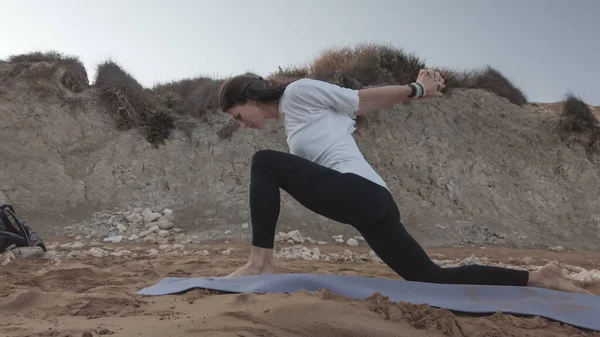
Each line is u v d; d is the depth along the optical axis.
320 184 2.75
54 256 6.49
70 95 13.20
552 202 13.41
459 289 2.95
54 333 2.00
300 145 2.97
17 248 6.27
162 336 1.90
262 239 3.01
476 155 13.97
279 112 3.08
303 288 2.78
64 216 10.79
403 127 14.23
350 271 4.63
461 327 2.31
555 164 14.34
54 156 12.02
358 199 2.75
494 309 2.63
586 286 3.95
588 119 15.13
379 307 2.45
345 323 2.11
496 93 16.28
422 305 2.48
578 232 12.73
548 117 15.55
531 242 11.79
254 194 2.94
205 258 6.45
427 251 9.88
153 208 11.24
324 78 14.76
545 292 3.02
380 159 13.40
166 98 14.16
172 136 13.13
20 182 11.30
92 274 4.04
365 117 14.03
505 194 13.32
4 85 12.85
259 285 2.80
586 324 2.56
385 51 15.93
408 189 12.77
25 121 12.41
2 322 2.28
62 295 2.87
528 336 2.31
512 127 15.02
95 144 12.55
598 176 14.24
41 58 13.84
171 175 12.21
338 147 2.93
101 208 11.17
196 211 11.26
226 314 2.20
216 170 12.41
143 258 6.52
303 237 10.34
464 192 12.99
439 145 13.97
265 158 2.91
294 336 2.01
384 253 3.03
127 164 12.23
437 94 3.17
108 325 2.13
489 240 11.53
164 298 2.79
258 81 3.09
